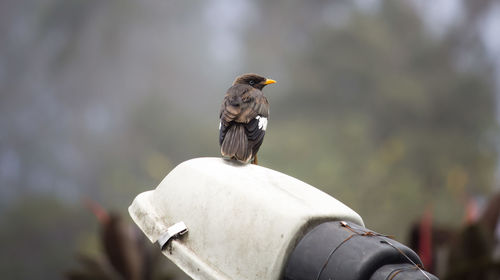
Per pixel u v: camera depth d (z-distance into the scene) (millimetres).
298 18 40281
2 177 41094
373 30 32562
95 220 24250
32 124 44719
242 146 4055
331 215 2566
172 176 2980
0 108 44938
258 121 4312
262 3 40562
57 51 43375
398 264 2348
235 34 41969
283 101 31594
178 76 43781
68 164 42062
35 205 25234
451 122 30500
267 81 5617
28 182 41406
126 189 23656
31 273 23031
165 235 2746
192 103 42188
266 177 2893
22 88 45594
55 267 23000
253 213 2596
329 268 2348
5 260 23188
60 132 44125
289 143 20219
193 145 30672
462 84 31203
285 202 2592
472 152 25438
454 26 37000
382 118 30328
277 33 40469
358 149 21641
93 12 42406
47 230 24422
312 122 28938
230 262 2574
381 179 14625
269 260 2479
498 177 23406
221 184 2754
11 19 46406
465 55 36219
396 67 32906
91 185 39375
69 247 23594
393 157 16297
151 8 43281
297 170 16719
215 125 32000
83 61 43750
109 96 44375
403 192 13906
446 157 25281
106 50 43344
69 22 42562
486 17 37875
